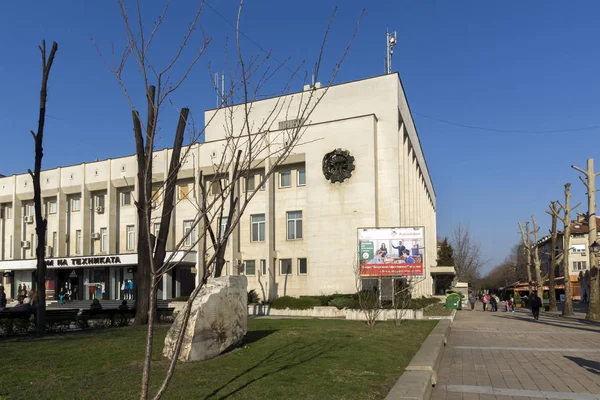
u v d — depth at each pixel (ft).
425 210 190.49
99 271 142.51
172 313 64.69
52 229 151.43
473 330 75.97
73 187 145.79
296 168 122.11
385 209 112.57
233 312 33.88
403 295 88.02
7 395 20.48
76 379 23.57
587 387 31.37
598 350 50.37
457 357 45.37
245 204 17.79
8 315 60.18
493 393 29.71
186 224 127.54
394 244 91.86
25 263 146.20
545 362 42.19
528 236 191.21
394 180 113.09
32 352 31.14
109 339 37.88
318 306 95.76
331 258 110.73
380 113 116.57
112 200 139.74
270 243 119.44
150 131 17.83
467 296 198.90
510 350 50.47
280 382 24.32
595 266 96.32
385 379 27.30
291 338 40.68
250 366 28.19
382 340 43.75
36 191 49.42
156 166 117.91
